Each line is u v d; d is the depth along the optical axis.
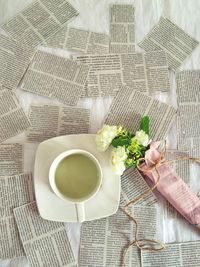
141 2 0.44
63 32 0.43
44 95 0.41
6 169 0.39
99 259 0.39
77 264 0.39
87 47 0.43
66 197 0.37
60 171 0.38
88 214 0.38
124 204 0.40
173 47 0.43
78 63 0.42
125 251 0.39
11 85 0.41
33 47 0.42
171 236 0.40
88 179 0.38
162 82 0.42
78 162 0.38
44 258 0.38
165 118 0.42
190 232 0.40
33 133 0.40
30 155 0.40
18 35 0.42
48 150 0.38
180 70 0.43
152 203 0.40
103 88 0.42
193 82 0.43
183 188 0.40
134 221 0.39
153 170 0.39
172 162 0.41
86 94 0.41
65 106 0.41
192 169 0.41
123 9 0.44
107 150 0.38
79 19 0.43
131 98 0.42
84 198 0.37
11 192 0.39
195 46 0.44
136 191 0.40
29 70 0.41
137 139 0.37
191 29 0.44
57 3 0.43
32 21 0.43
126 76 0.42
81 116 0.41
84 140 0.38
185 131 0.42
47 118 0.41
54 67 0.42
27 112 0.41
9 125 0.40
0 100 0.40
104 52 0.43
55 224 0.39
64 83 0.41
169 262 0.39
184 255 0.40
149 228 0.40
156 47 0.43
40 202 0.37
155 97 0.42
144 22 0.44
